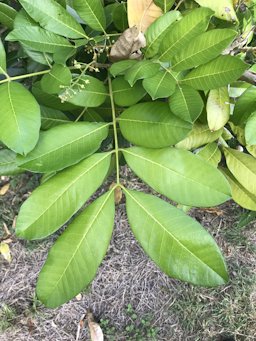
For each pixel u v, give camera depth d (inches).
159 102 9.9
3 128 8.9
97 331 22.9
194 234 9.4
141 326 23.4
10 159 11.6
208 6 10.6
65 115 11.9
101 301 23.5
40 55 10.6
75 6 10.5
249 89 10.5
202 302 23.7
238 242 24.4
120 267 23.8
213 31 9.4
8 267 23.3
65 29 10.4
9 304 22.9
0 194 23.4
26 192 23.4
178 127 9.5
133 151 10.0
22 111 9.0
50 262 9.5
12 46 15.4
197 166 9.6
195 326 23.5
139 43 10.1
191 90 9.4
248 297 23.8
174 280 23.8
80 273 9.5
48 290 9.4
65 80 9.9
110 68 10.1
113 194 10.1
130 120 10.1
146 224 9.7
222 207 24.6
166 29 10.0
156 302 23.7
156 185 9.7
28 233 9.4
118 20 11.3
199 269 9.2
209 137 11.7
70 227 9.7
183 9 11.7
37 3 10.0
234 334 23.5
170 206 9.8
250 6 11.3
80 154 9.7
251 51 12.0
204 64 9.6
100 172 10.0
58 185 9.6
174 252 9.4
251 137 9.5
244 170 12.0
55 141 9.6
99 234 9.8
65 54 10.3
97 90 10.6
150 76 9.4
